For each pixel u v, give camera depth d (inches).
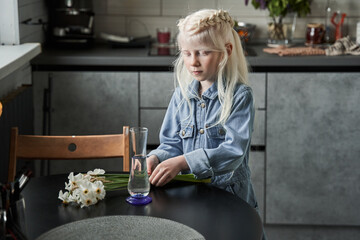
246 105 69.6
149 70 124.4
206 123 71.9
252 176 124.5
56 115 123.6
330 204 125.3
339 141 122.6
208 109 72.0
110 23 145.2
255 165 124.0
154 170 64.2
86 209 56.8
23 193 61.5
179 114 75.0
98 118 123.9
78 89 122.6
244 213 56.1
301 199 125.2
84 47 134.7
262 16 144.6
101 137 76.4
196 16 67.7
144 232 51.1
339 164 123.6
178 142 75.2
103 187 58.8
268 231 127.7
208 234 51.1
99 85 122.5
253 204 75.9
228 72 71.1
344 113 121.5
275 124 122.2
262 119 122.1
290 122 122.1
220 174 66.9
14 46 109.0
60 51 128.0
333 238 128.0
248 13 144.6
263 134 122.6
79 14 132.9
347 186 124.3
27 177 52.1
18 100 103.1
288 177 124.3
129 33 145.7
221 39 67.8
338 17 135.8
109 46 138.4
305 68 123.4
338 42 124.3
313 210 125.5
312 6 144.0
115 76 122.0
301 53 122.7
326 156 123.3
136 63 120.0
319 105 121.3
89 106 123.4
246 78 74.3
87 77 122.0
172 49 133.0
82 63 120.3
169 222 53.1
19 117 104.0
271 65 119.7
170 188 63.4
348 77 120.0
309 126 122.1
